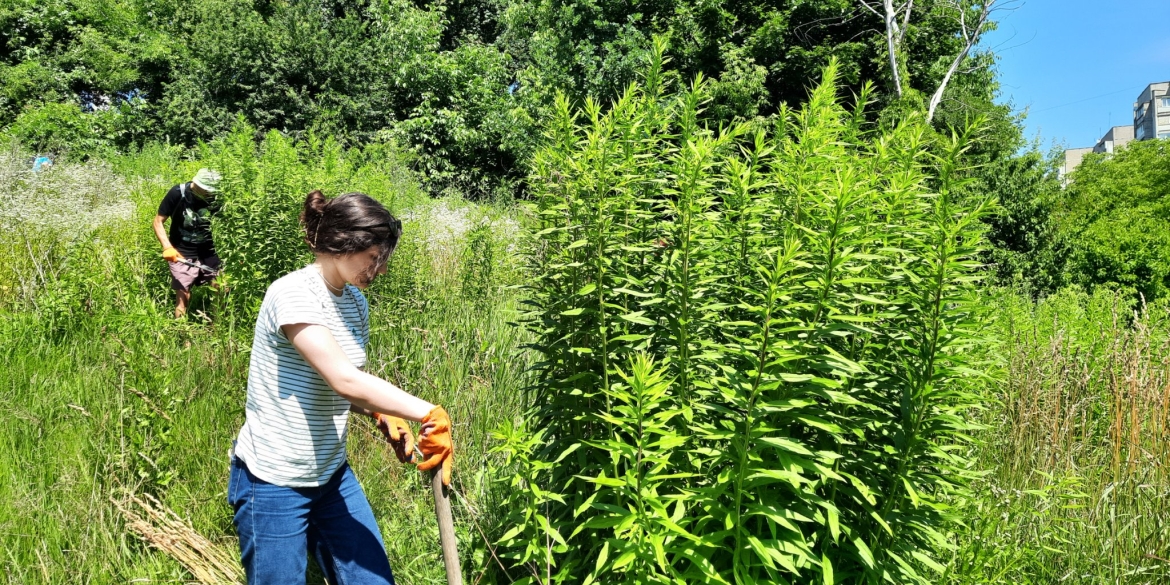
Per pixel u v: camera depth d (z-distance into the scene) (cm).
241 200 517
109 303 521
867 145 316
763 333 226
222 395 397
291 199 530
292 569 225
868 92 330
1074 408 399
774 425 243
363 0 2478
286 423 220
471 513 321
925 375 253
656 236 283
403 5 2264
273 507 221
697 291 255
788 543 232
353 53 2202
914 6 1986
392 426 255
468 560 314
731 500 246
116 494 334
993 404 397
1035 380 407
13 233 678
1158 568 317
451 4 2659
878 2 1988
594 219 262
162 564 308
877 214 286
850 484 261
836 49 1797
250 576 227
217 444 369
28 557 301
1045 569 314
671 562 238
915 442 253
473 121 2138
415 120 2086
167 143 1756
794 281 251
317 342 210
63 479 339
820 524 248
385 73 2238
